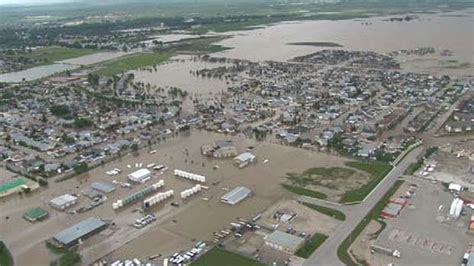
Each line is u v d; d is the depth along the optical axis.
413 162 172.00
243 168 172.88
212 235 129.00
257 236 127.88
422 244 120.94
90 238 129.25
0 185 161.25
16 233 133.75
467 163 168.75
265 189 155.38
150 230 132.62
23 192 159.88
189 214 141.12
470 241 121.81
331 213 138.25
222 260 117.31
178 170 168.38
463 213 135.00
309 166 172.50
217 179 164.12
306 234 127.31
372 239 123.94
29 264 118.25
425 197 145.50
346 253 118.31
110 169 176.12
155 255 119.94
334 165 172.75
